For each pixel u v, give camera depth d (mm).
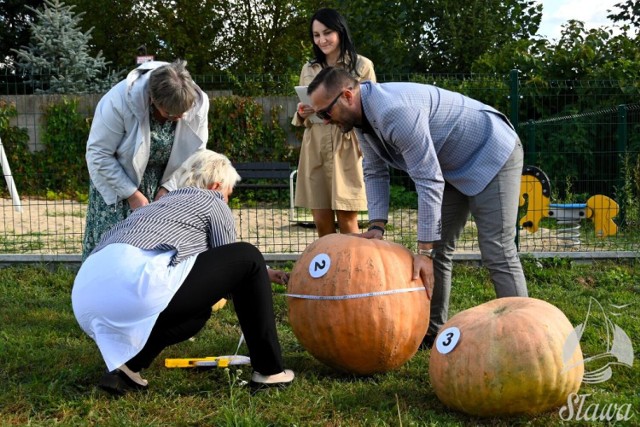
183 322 3469
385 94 3629
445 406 3400
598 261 6758
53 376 3721
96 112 4141
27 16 23125
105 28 22609
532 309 3303
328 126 5016
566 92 11438
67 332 4641
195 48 22500
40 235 8234
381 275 3625
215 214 3496
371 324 3574
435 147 3826
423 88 3777
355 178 5066
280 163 11914
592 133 10953
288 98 13672
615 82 10836
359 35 16578
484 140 3857
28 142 13445
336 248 3732
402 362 3797
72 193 13328
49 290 5918
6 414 3289
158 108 3775
